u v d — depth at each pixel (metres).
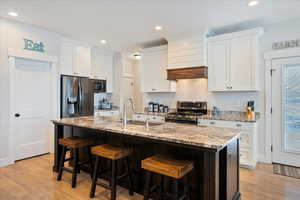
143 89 4.86
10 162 3.31
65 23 3.41
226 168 1.80
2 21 3.18
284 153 3.37
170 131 2.12
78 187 2.51
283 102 3.36
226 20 3.26
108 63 5.51
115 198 2.14
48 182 2.64
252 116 3.45
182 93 4.49
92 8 2.81
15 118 3.44
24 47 3.46
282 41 3.35
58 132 3.03
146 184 1.86
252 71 3.35
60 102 4.09
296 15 3.07
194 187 1.96
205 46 3.80
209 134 1.97
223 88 3.65
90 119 3.12
